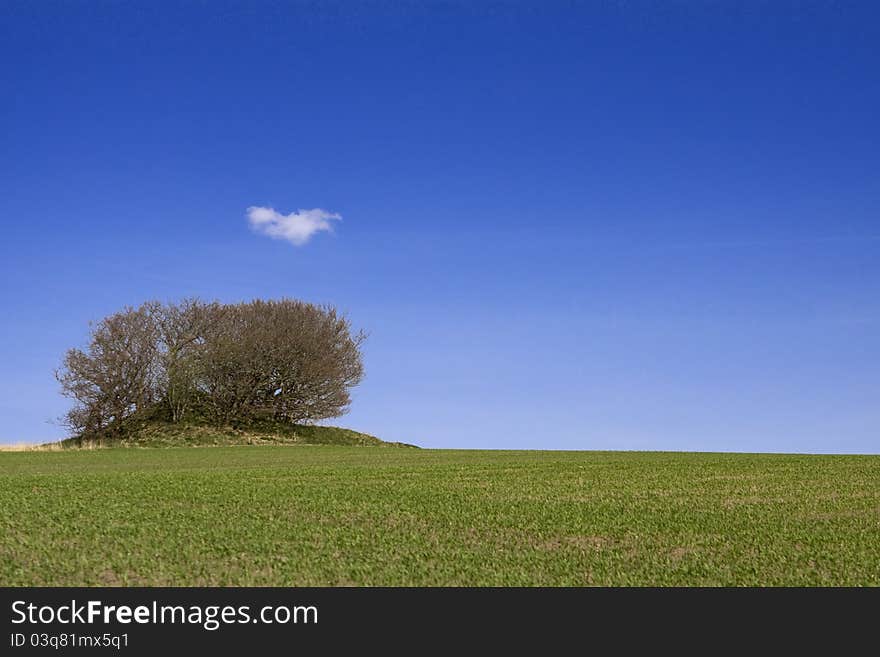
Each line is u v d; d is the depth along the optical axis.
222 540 11.34
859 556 10.59
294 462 28.05
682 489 18.23
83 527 12.19
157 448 38.22
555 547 11.24
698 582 9.38
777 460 27.38
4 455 33.38
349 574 9.58
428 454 33.50
